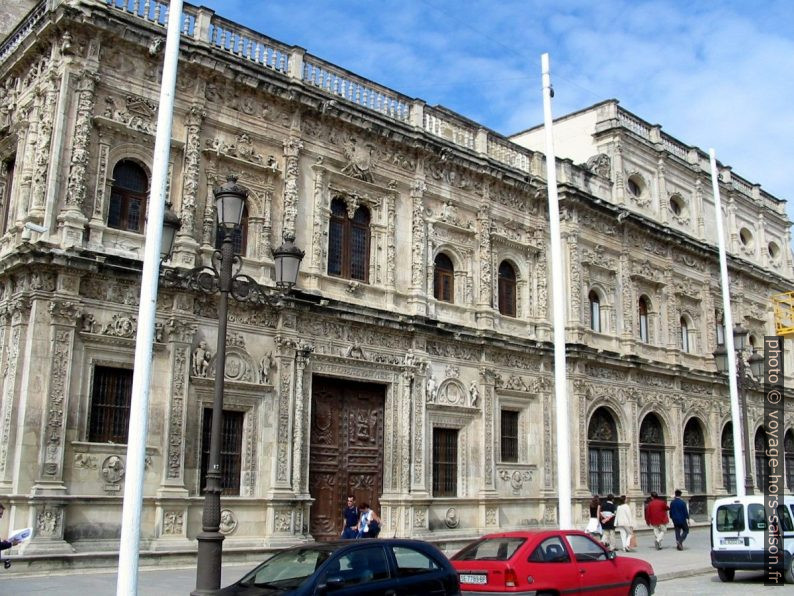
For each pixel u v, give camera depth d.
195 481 23.91
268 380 26.11
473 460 31.83
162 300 24.14
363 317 28.62
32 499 20.66
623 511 31.30
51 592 17.33
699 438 44.19
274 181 27.61
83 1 23.64
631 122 43.34
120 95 24.48
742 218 51.19
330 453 27.72
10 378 21.95
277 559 13.29
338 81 30.03
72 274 22.33
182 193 25.22
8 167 26.55
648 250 42.09
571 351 35.59
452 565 14.71
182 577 20.38
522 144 46.38
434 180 32.53
